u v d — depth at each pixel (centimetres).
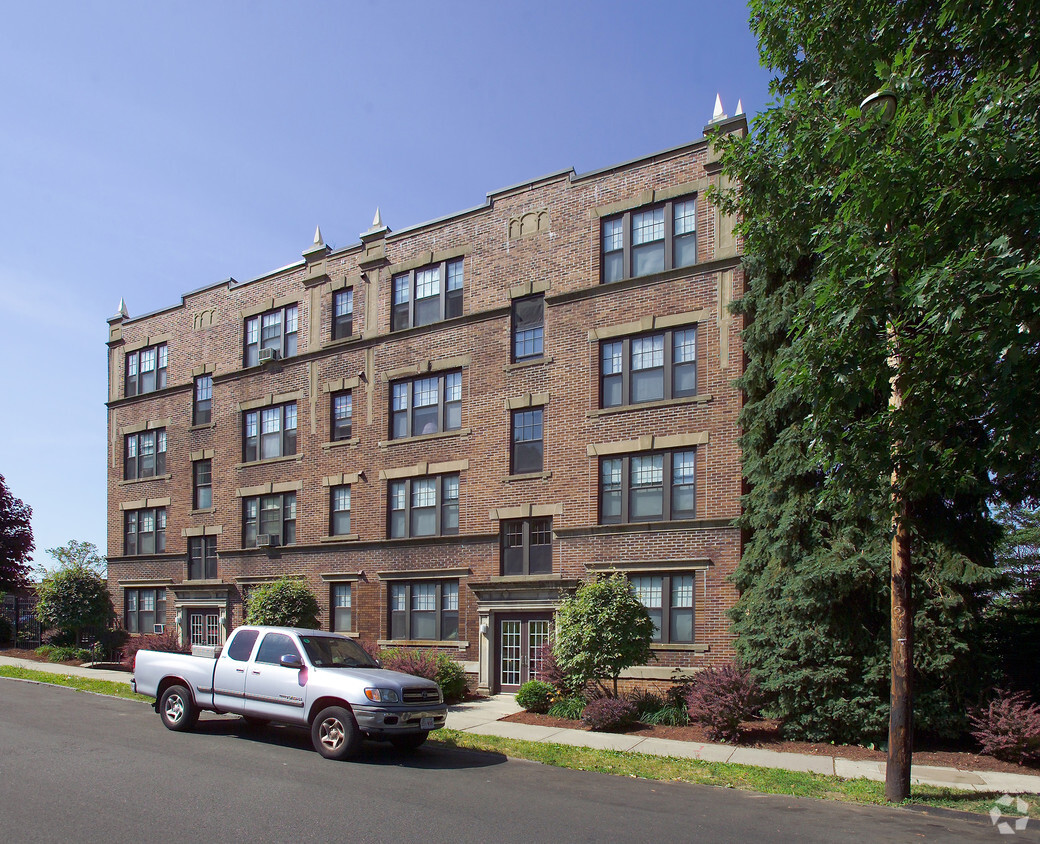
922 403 946
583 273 2145
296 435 2733
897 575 1084
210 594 2877
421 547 2342
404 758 1256
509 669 2114
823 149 1103
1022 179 898
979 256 884
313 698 1247
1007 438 889
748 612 1567
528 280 2238
